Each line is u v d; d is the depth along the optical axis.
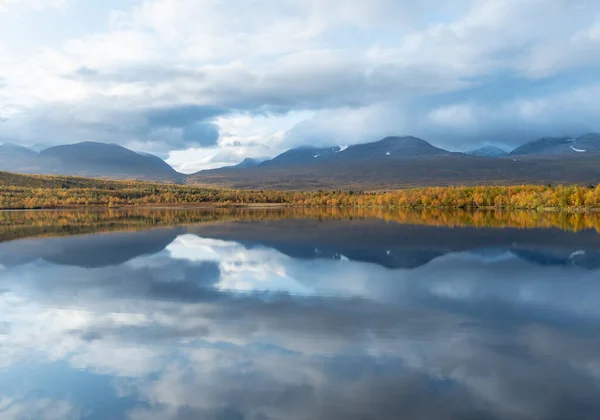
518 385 15.45
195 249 50.41
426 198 153.25
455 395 14.73
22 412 13.96
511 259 42.69
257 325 22.11
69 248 51.84
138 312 24.61
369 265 39.59
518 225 76.88
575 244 52.41
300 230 72.56
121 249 50.75
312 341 19.80
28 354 18.45
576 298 27.73
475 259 42.72
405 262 41.25
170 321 22.88
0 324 22.53
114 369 16.94
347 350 18.69
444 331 21.28
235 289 30.22
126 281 32.97
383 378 15.98
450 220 90.81
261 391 15.09
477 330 21.36
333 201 184.00
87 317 23.66
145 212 141.25
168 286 31.23
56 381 15.99
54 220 101.94
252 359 17.75
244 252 47.88
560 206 124.06
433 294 28.86
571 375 16.28
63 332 21.20
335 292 29.36
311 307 25.61
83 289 30.34
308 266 39.19
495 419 13.31
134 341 19.89
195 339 20.09
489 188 147.50
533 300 27.22
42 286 31.41
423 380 15.88
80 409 14.12
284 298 27.78
